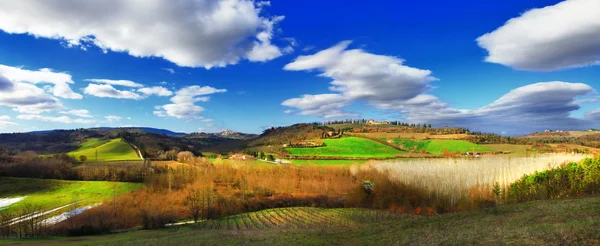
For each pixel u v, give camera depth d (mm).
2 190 105500
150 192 109312
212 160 162250
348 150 172250
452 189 96188
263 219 76312
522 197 73188
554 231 18906
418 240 24500
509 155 137375
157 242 36844
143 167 132750
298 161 152750
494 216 31281
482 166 116062
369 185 109688
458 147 169125
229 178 129375
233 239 34031
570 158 109812
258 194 111062
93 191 107750
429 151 169000
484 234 22078
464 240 21141
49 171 120688
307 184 119812
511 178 94438
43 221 78750
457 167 119062
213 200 101188
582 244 16016
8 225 73188
